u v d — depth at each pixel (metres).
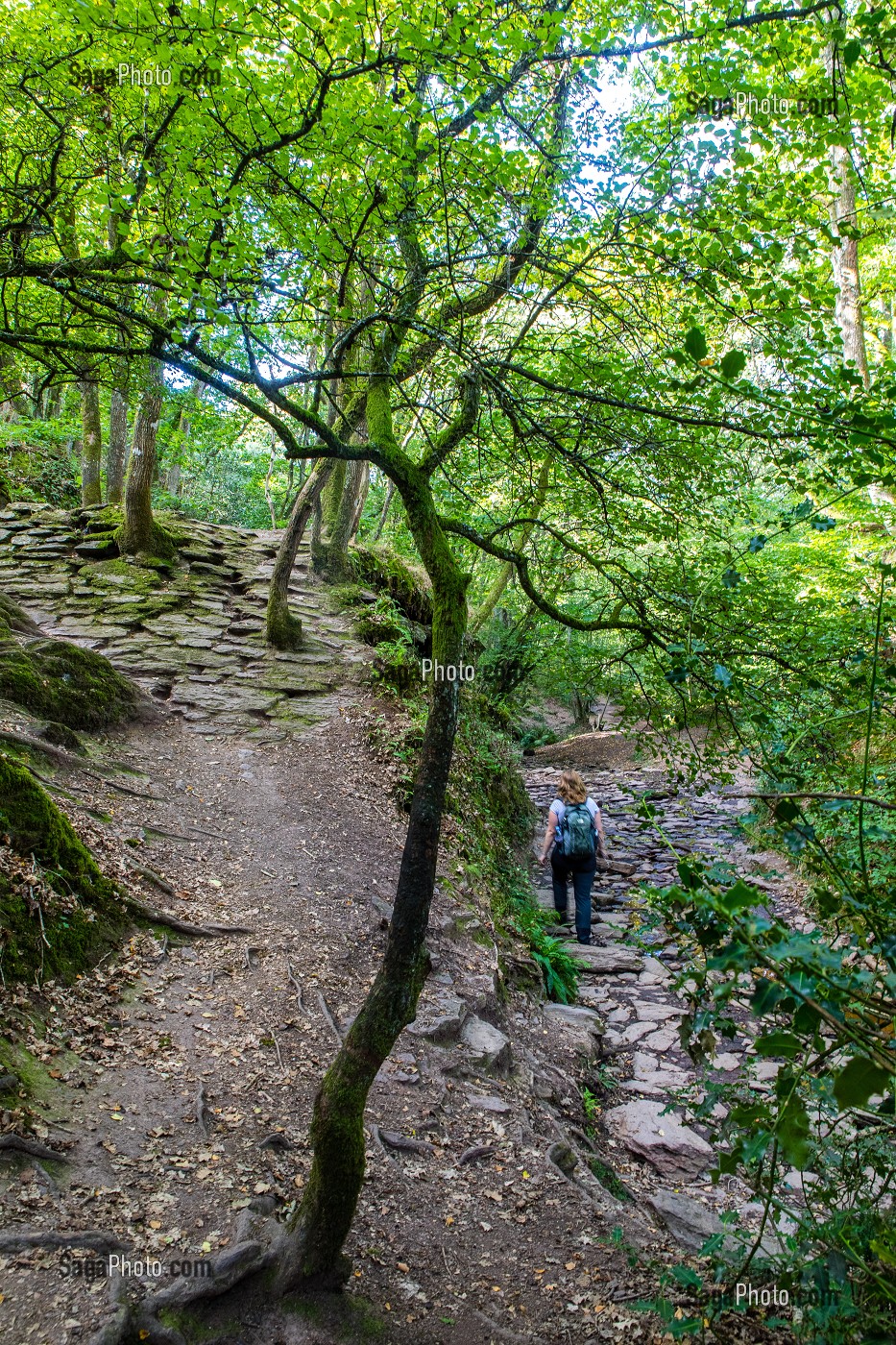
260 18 3.90
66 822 4.94
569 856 8.54
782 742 2.85
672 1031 6.67
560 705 26.42
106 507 13.75
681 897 1.83
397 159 4.07
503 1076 5.20
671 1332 2.54
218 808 7.20
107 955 4.58
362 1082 2.83
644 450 4.31
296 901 6.08
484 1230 3.64
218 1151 3.52
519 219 4.66
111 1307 2.56
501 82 4.02
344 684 10.31
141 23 3.87
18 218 4.08
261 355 5.24
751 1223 4.02
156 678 9.55
